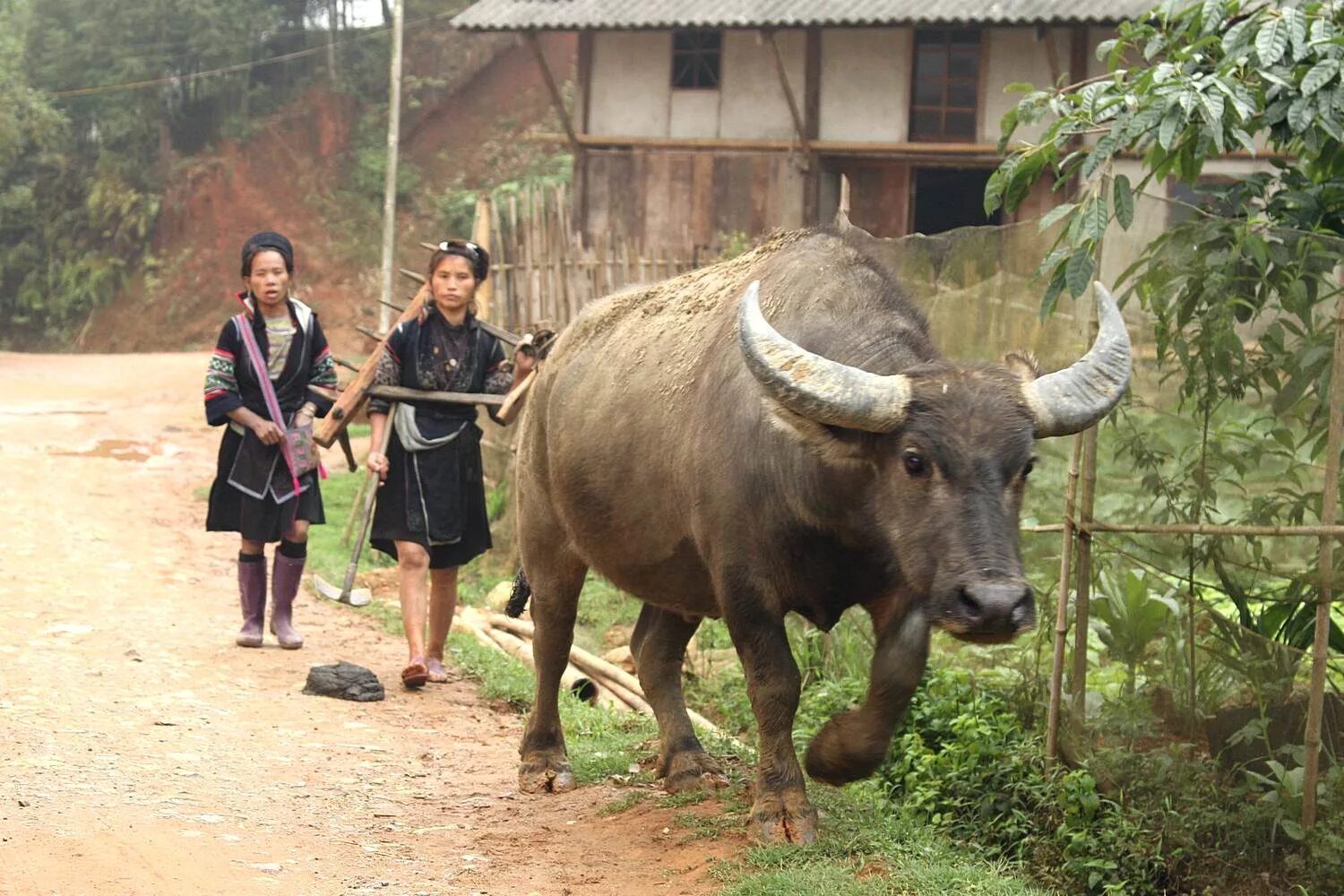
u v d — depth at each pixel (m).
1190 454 5.65
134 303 44.28
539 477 6.20
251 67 46.41
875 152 23.69
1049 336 6.50
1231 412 5.53
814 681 7.50
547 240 12.06
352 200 45.19
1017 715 6.33
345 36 47.91
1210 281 5.54
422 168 46.25
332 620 9.23
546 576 6.16
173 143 46.47
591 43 25.50
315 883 4.71
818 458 4.49
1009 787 5.70
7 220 45.69
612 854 5.08
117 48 45.44
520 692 7.54
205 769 5.91
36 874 4.52
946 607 4.01
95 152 46.66
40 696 6.77
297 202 45.12
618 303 6.12
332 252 44.00
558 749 6.10
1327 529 4.84
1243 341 5.50
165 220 44.97
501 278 11.48
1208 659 5.40
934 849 4.99
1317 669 4.87
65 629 8.25
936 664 7.14
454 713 7.29
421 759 6.41
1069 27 21.91
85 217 45.41
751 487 4.80
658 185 25.17
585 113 25.69
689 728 5.99
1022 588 3.94
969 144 23.03
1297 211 6.12
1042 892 4.82
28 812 5.10
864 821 5.23
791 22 22.38
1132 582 5.69
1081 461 5.68
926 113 23.89
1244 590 5.53
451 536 7.71
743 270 5.54
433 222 44.44
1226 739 5.30
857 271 5.06
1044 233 6.52
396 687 7.70
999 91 23.22
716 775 5.80
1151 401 5.79
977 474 4.10
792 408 4.18
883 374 4.59
